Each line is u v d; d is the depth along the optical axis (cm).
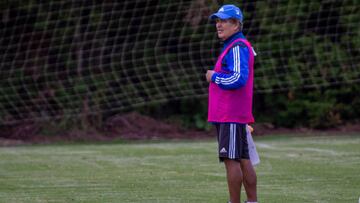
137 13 5009
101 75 5056
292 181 2819
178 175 3022
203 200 2439
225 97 2105
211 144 4334
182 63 5069
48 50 5003
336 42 5012
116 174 3078
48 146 4491
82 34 5000
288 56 5022
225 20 2136
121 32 5022
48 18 4953
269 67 5022
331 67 5025
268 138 4688
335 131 5047
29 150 4178
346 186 2686
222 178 2928
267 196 2492
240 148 2112
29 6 4925
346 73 5028
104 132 5044
